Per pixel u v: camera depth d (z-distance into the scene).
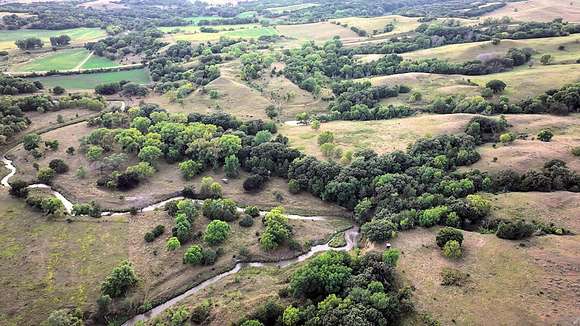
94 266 107.56
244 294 98.56
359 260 97.25
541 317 79.75
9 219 123.62
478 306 84.69
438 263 97.50
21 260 109.00
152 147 150.00
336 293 89.94
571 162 126.81
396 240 107.62
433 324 81.50
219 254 111.88
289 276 103.38
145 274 105.44
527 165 128.50
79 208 126.12
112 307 95.94
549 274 88.81
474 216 110.31
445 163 133.62
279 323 85.19
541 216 107.94
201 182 144.50
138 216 127.19
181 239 114.69
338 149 150.00
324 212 131.62
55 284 101.94
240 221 123.38
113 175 142.12
